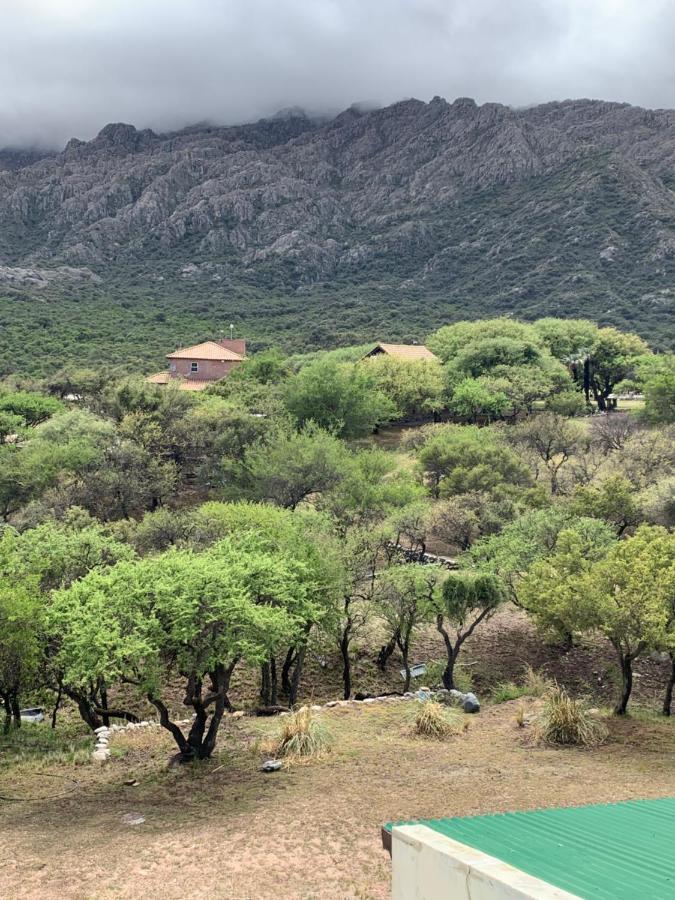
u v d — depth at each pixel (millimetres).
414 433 62094
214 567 17797
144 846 12938
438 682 28500
